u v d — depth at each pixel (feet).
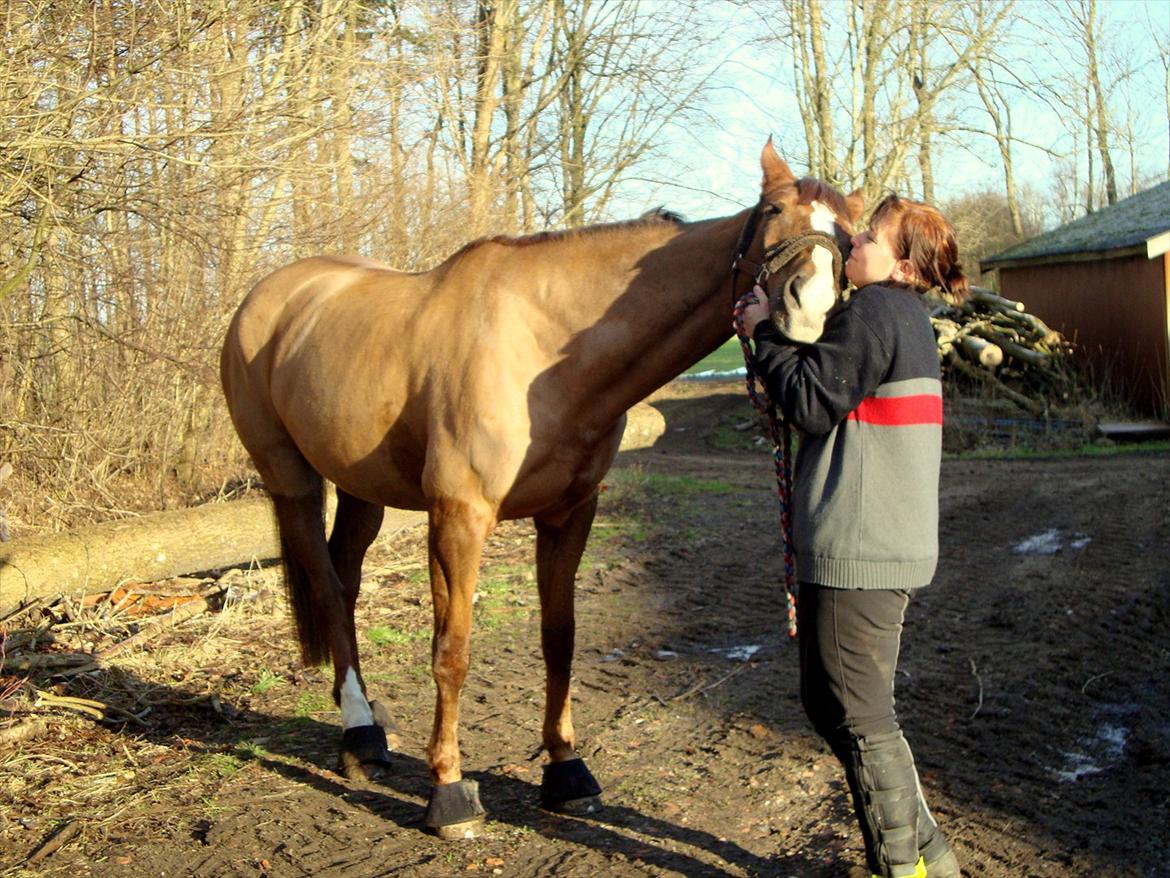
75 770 12.31
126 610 18.15
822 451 8.84
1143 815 10.75
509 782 12.13
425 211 32.91
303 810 11.48
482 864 10.21
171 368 25.31
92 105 20.08
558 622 11.43
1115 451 40.70
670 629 18.03
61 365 24.75
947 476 34.76
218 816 11.31
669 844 10.55
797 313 8.58
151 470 26.81
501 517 10.91
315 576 13.46
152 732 13.56
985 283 80.64
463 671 10.80
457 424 10.62
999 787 11.48
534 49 53.47
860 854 10.09
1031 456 40.52
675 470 38.91
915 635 16.92
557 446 10.61
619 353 10.32
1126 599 18.24
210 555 19.58
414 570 21.94
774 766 12.34
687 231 10.25
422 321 11.25
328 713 14.35
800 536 8.89
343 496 14.20
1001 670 15.11
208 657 16.24
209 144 23.98
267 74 24.62
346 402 11.87
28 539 18.07
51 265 21.43
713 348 10.38
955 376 48.65
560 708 11.54
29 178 18.94
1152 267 47.01
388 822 11.20
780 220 9.00
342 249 29.35
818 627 8.87
